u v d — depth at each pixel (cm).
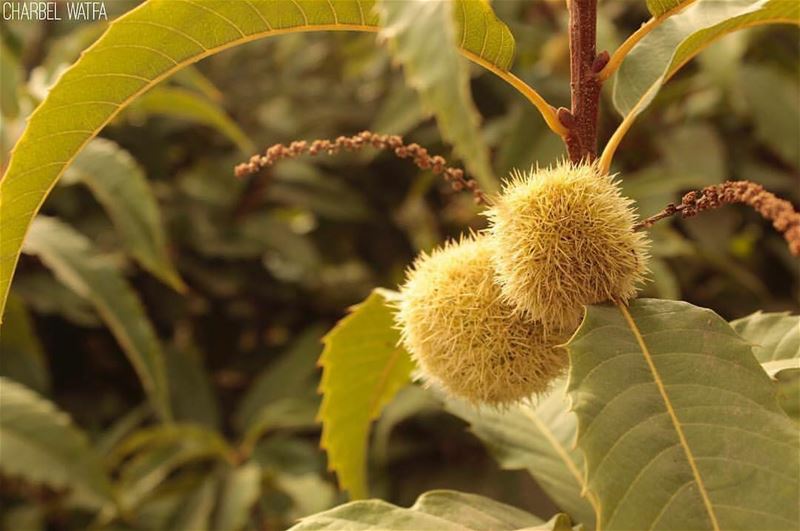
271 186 133
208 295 135
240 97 145
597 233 58
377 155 136
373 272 144
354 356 71
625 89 64
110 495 89
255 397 127
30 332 110
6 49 102
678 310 57
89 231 125
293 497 110
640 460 53
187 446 117
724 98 125
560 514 59
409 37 51
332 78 158
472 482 118
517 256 59
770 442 53
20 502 118
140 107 108
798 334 65
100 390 132
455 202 141
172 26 60
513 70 123
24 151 61
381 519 60
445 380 62
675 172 110
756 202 59
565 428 71
